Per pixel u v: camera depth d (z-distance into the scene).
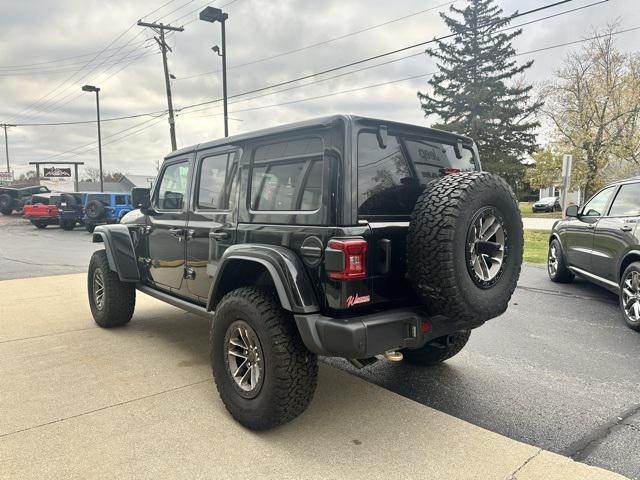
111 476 2.38
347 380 3.71
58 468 2.45
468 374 3.86
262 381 2.74
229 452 2.62
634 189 5.61
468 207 2.55
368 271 2.60
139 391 3.42
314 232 2.62
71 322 5.35
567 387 3.59
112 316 4.92
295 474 2.42
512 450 2.67
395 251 2.73
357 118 2.65
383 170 2.81
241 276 3.27
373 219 2.68
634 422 3.04
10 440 2.72
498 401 3.34
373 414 3.11
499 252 2.77
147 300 6.60
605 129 25.25
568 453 2.67
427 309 2.81
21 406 3.16
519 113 36.09
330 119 2.64
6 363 3.99
